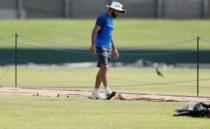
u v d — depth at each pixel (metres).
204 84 71.25
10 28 155.88
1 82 70.00
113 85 67.62
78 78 79.69
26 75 84.94
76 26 161.12
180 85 69.00
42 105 45.12
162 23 165.75
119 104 46.38
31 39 140.00
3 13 172.00
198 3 172.62
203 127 36.81
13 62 114.75
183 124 37.78
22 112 41.78
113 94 50.31
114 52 52.41
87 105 45.50
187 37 151.25
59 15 173.12
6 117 39.78
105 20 50.66
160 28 160.25
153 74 91.44
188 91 60.91
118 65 114.56
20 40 141.75
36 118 39.47
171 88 64.38
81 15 172.88
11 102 46.59
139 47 127.69
